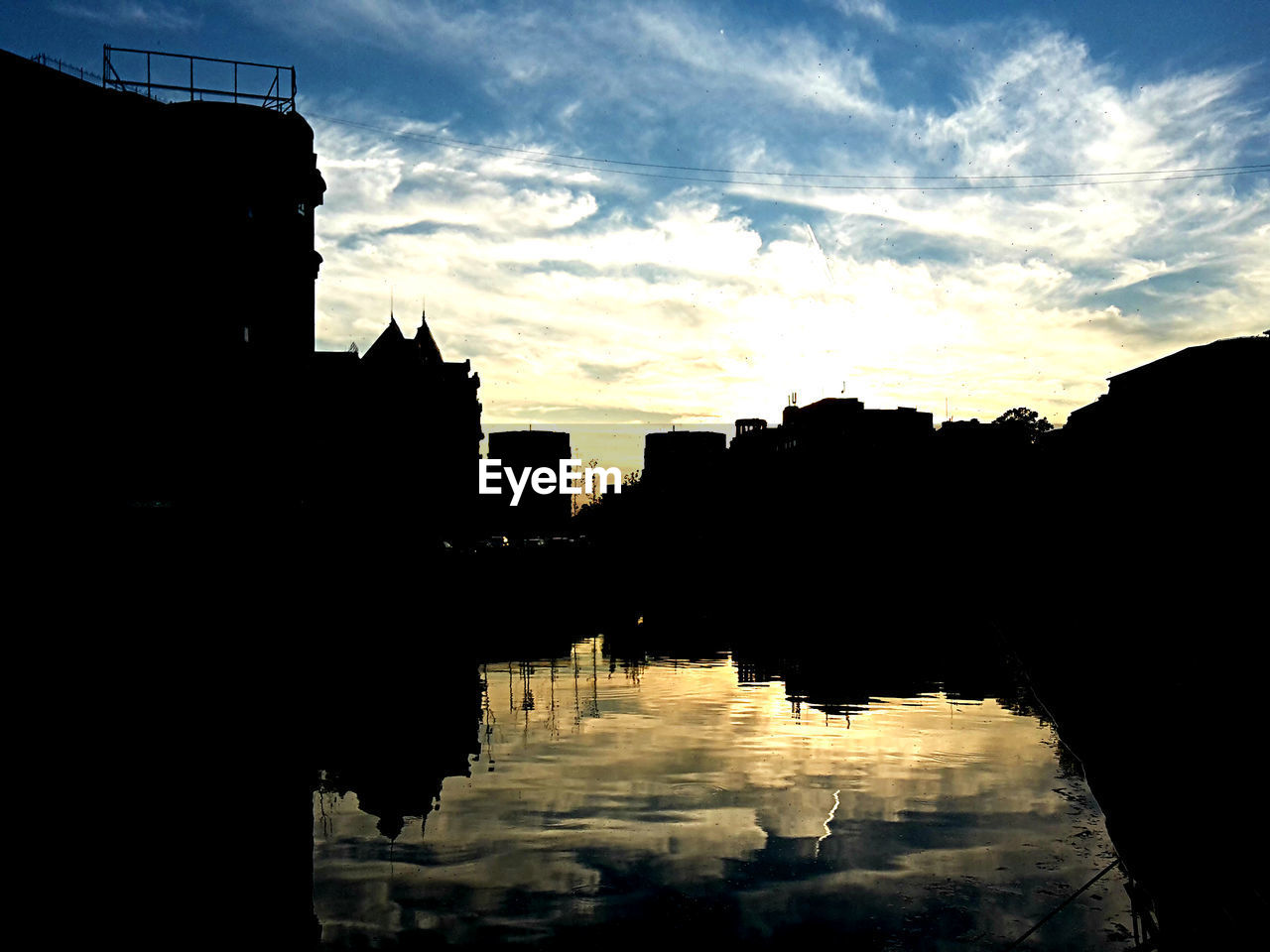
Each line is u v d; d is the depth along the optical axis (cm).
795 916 1145
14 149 2361
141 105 2719
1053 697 2178
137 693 2066
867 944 1070
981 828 1455
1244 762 948
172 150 2747
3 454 2261
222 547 2712
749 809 1570
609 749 1994
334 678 2830
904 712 2380
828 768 1833
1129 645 1542
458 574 4725
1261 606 1333
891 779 1742
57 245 2444
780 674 2995
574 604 5594
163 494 2666
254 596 2795
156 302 2681
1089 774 1582
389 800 1597
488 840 1407
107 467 2509
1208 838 906
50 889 1106
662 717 2330
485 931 1088
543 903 1177
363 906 1161
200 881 1174
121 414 2569
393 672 2991
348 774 1762
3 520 2167
